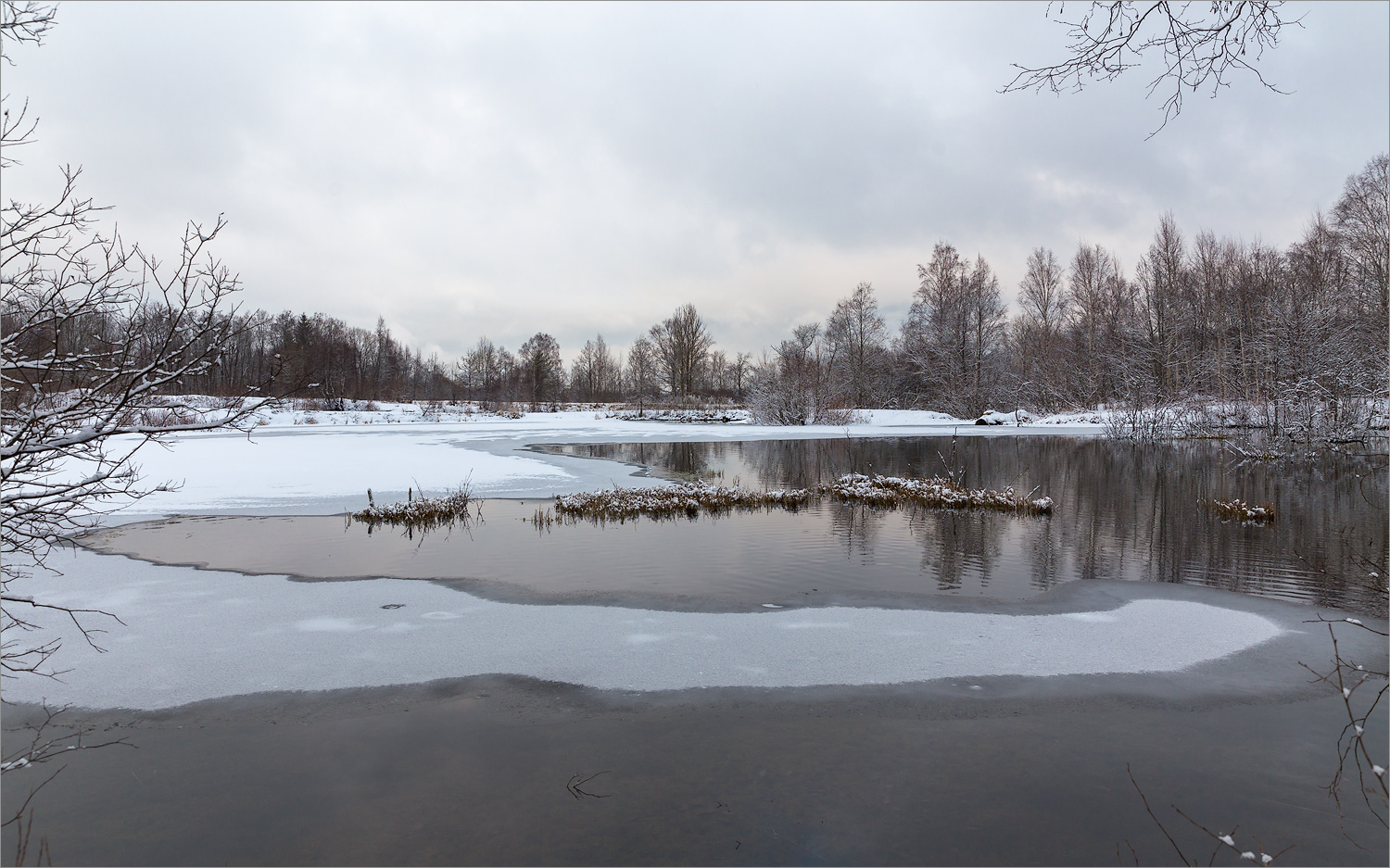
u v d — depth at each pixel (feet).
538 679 20.51
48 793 14.87
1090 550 36.29
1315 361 81.56
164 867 12.48
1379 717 17.95
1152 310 148.66
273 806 14.35
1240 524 43.09
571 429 134.21
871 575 31.50
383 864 12.51
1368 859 12.51
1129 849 12.92
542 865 12.44
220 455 77.82
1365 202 100.73
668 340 241.14
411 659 21.98
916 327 186.29
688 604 27.30
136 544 37.55
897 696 19.34
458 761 16.05
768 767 15.71
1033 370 168.76
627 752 16.40
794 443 107.86
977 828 13.51
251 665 21.54
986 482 62.80
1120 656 22.09
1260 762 15.87
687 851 12.81
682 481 63.62
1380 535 39.81
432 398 252.83
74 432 14.53
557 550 36.35
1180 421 108.58
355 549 36.42
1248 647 22.85
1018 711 18.45
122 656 22.24
